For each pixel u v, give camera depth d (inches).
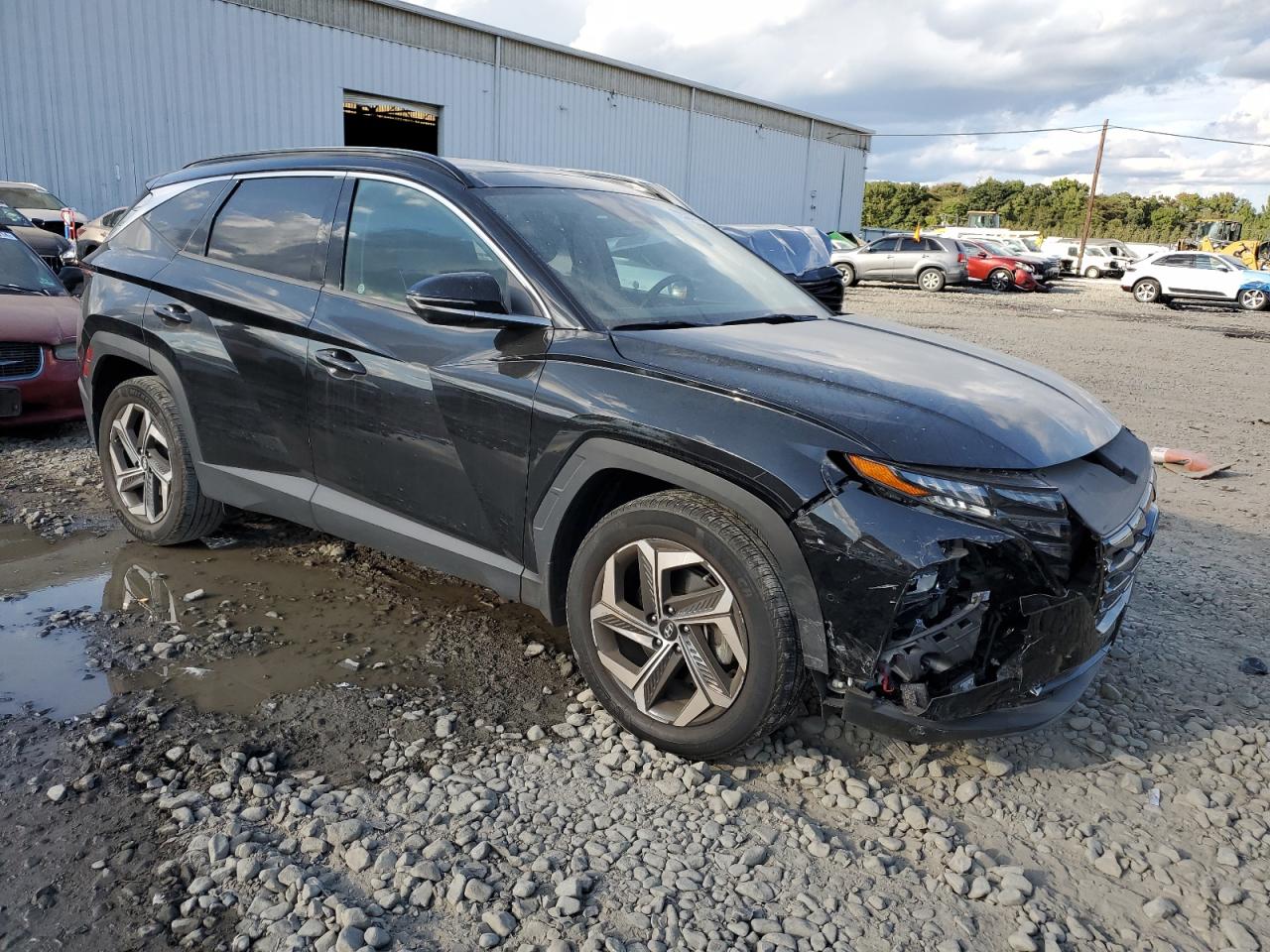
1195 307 960.9
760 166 1471.5
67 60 695.1
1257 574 177.6
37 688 116.5
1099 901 89.7
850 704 97.0
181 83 759.7
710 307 131.1
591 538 110.6
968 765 111.3
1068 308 862.5
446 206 126.3
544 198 133.3
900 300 877.8
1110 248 1556.3
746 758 109.6
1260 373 470.3
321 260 136.6
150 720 110.0
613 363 108.7
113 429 164.7
